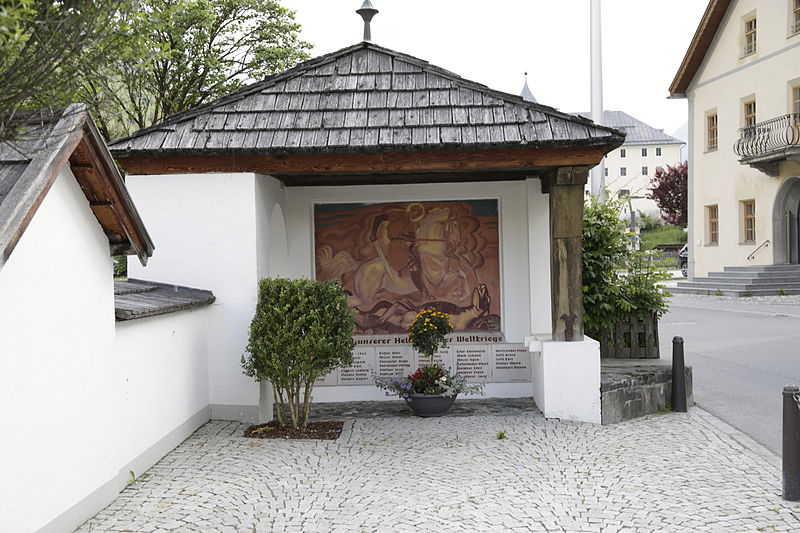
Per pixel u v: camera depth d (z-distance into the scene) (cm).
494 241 1039
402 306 1045
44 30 347
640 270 1112
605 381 888
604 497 602
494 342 1030
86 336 538
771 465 698
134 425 638
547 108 858
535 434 811
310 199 1035
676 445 773
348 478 650
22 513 450
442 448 755
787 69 2592
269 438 786
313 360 787
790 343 1527
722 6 2931
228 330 853
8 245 412
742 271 2769
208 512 557
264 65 2314
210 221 856
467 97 882
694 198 3219
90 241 546
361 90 897
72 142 479
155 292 786
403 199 1038
